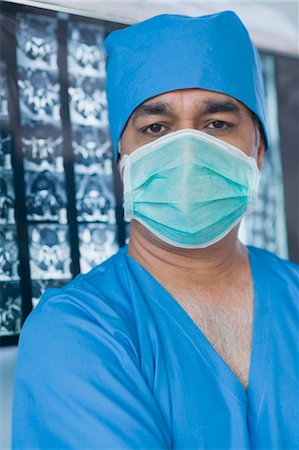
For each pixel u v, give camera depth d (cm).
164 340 83
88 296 82
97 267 96
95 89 147
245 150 94
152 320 83
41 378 75
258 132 100
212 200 89
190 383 79
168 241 90
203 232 89
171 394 77
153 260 93
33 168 138
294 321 92
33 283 135
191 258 92
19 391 77
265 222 175
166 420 75
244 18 170
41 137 140
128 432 68
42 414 74
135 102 92
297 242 178
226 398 80
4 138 135
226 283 94
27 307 133
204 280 93
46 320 79
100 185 146
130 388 72
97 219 145
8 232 134
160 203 90
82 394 71
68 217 141
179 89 89
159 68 90
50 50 142
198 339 85
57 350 76
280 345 88
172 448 74
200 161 88
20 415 76
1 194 134
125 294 87
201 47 91
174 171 88
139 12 150
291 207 179
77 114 145
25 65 138
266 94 177
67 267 139
